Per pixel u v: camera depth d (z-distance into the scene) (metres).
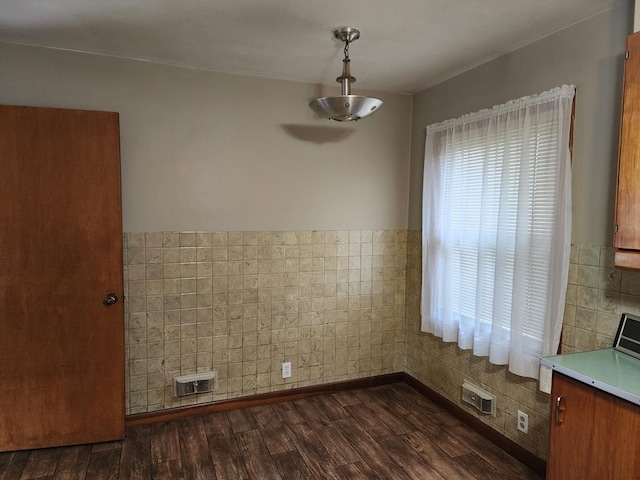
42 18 2.12
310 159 3.18
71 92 2.59
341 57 2.62
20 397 2.46
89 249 2.51
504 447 2.54
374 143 3.37
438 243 3.06
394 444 2.62
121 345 2.60
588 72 2.04
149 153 2.77
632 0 1.85
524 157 2.28
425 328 3.18
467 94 2.83
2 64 2.46
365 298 3.42
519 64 2.42
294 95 3.10
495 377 2.62
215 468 2.36
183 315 2.90
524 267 2.29
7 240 2.38
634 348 1.78
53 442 2.52
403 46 2.43
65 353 2.51
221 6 1.97
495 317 2.46
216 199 2.93
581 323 2.08
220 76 2.90
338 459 2.46
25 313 2.43
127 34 2.31
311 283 3.23
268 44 2.42
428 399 3.25
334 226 3.28
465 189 2.79
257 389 3.12
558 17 2.04
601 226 1.99
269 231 3.09
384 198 3.43
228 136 2.94
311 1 1.92
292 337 3.20
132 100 2.71
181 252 2.87
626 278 1.89
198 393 2.95
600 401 1.53
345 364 3.39
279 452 2.52
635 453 1.42
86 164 2.48
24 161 2.38
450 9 1.97
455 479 2.27
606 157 1.96
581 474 1.61
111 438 2.61
